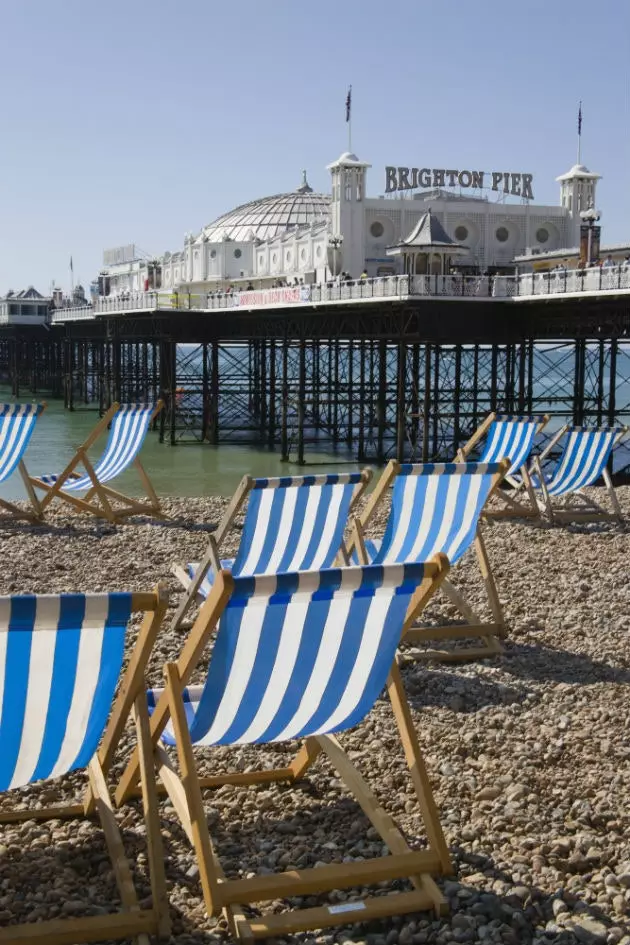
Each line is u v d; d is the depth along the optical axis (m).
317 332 37.09
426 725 6.46
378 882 4.45
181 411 49.59
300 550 7.64
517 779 5.64
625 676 7.45
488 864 4.70
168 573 10.71
